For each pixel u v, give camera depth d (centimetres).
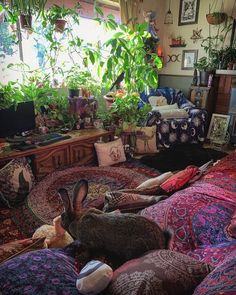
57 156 279
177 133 393
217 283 59
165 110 406
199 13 439
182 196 140
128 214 104
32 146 251
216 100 431
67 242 131
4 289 70
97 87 353
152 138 365
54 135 284
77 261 102
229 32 414
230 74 397
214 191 144
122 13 389
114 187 245
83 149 306
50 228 138
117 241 97
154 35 431
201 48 450
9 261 84
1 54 284
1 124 238
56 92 307
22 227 197
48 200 221
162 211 129
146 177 274
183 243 112
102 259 102
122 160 329
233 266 63
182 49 473
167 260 78
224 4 410
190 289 71
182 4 454
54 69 324
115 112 344
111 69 334
